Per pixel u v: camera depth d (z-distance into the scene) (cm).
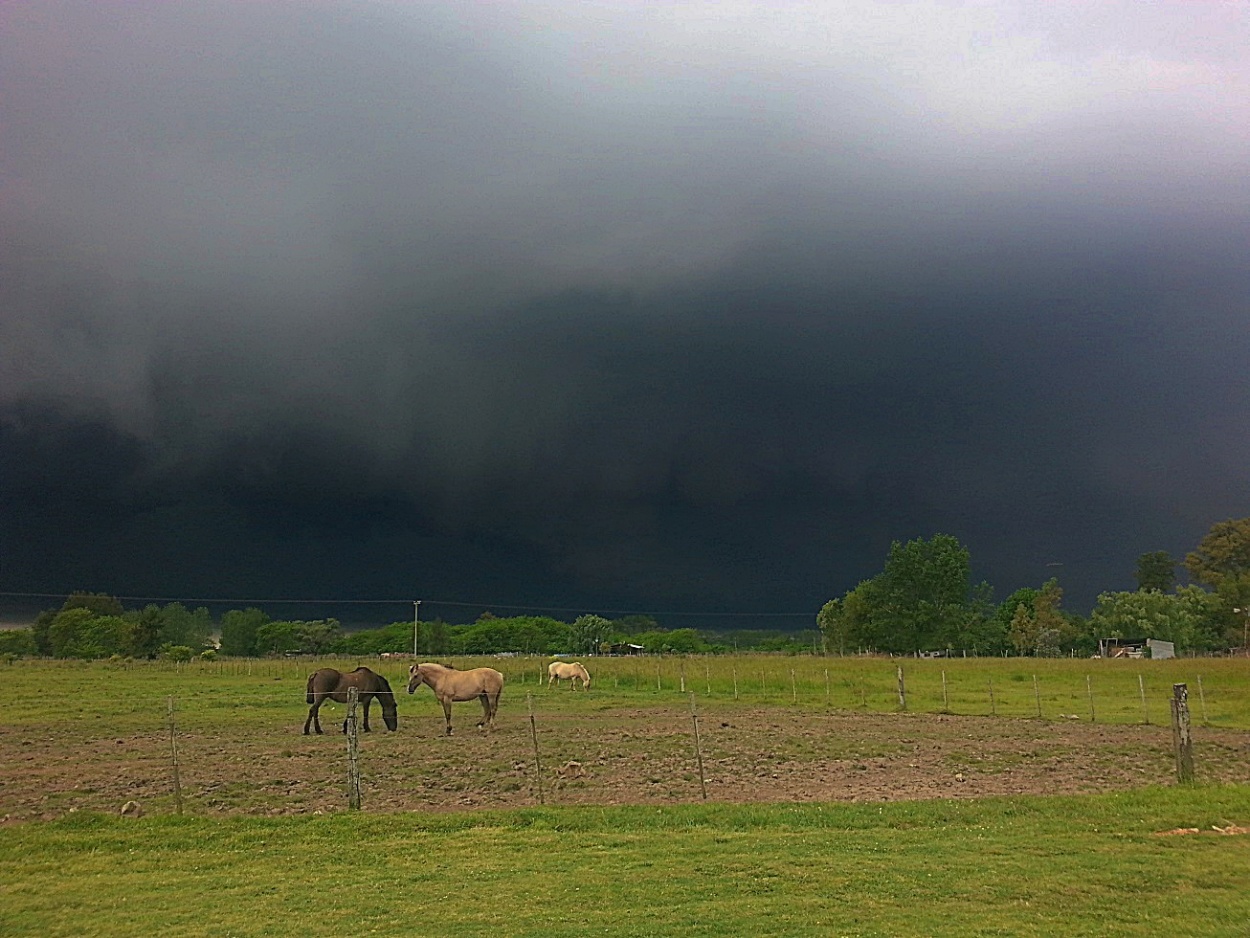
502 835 1465
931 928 969
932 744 2744
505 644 16162
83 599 14162
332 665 7825
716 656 8456
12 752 2634
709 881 1170
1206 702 4075
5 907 1125
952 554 9681
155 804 1853
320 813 1736
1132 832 1414
